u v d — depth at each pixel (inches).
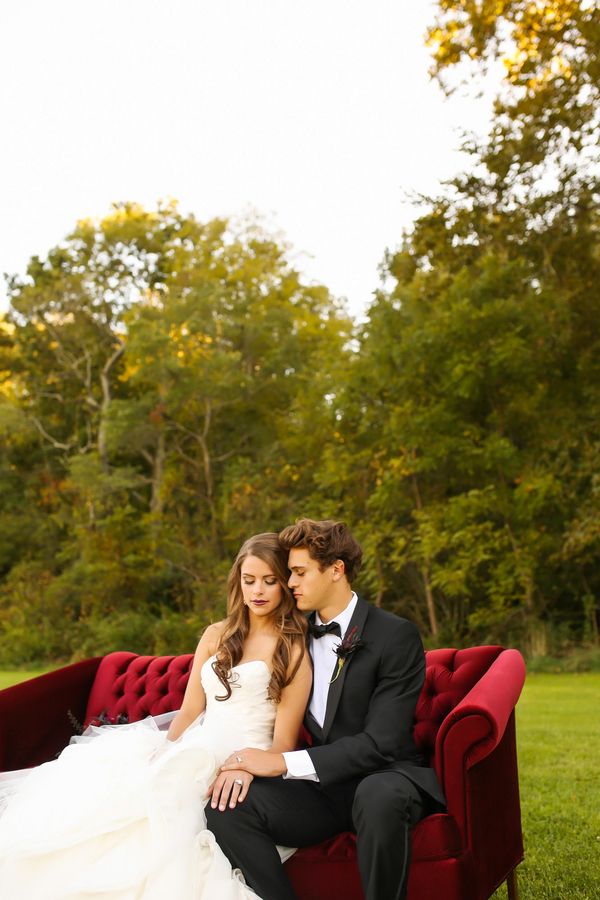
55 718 162.6
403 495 705.0
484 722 114.4
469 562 640.4
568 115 571.5
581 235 622.5
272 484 832.3
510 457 641.6
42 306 986.1
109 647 818.2
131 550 868.0
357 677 128.0
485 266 643.5
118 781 118.9
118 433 880.9
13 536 976.3
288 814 116.6
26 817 118.5
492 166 613.9
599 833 175.0
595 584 680.4
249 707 135.0
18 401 1048.2
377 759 119.7
